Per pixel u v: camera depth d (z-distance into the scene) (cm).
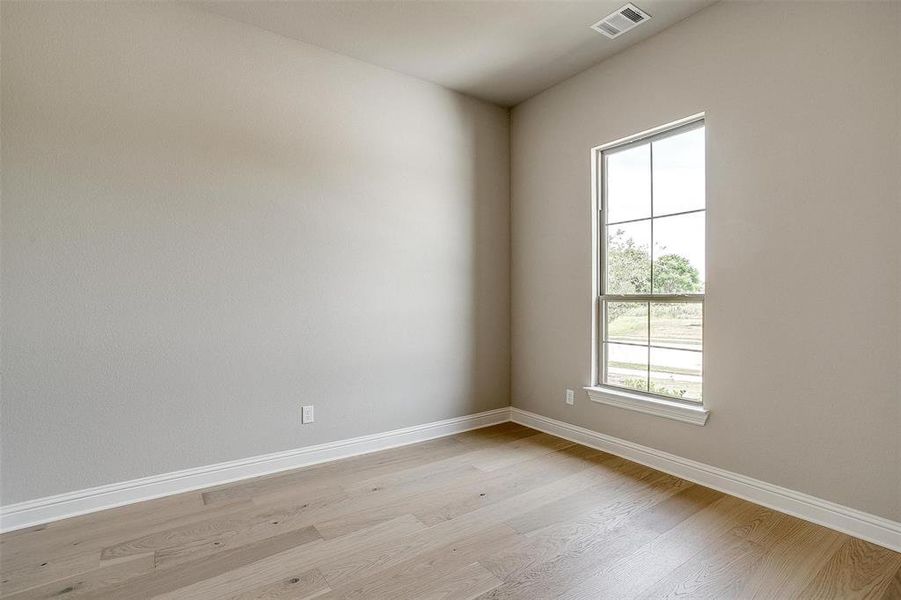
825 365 216
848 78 208
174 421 255
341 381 312
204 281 263
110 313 238
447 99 364
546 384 371
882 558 190
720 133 254
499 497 250
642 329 305
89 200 232
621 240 319
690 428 271
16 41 215
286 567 186
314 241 301
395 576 180
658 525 219
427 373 354
